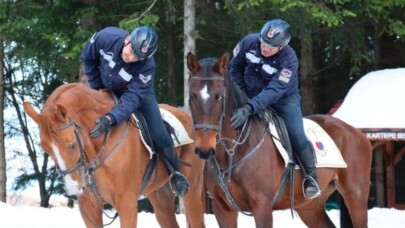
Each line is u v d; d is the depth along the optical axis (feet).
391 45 81.92
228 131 25.05
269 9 57.26
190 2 57.16
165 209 30.19
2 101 72.79
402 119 59.00
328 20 55.62
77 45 57.06
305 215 31.45
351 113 61.67
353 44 69.21
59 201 103.40
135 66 25.43
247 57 26.71
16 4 59.62
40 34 60.08
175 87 72.38
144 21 55.77
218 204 26.43
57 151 21.57
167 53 72.59
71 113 23.02
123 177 24.90
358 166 30.45
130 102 24.90
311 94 73.51
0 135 71.61
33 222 44.39
